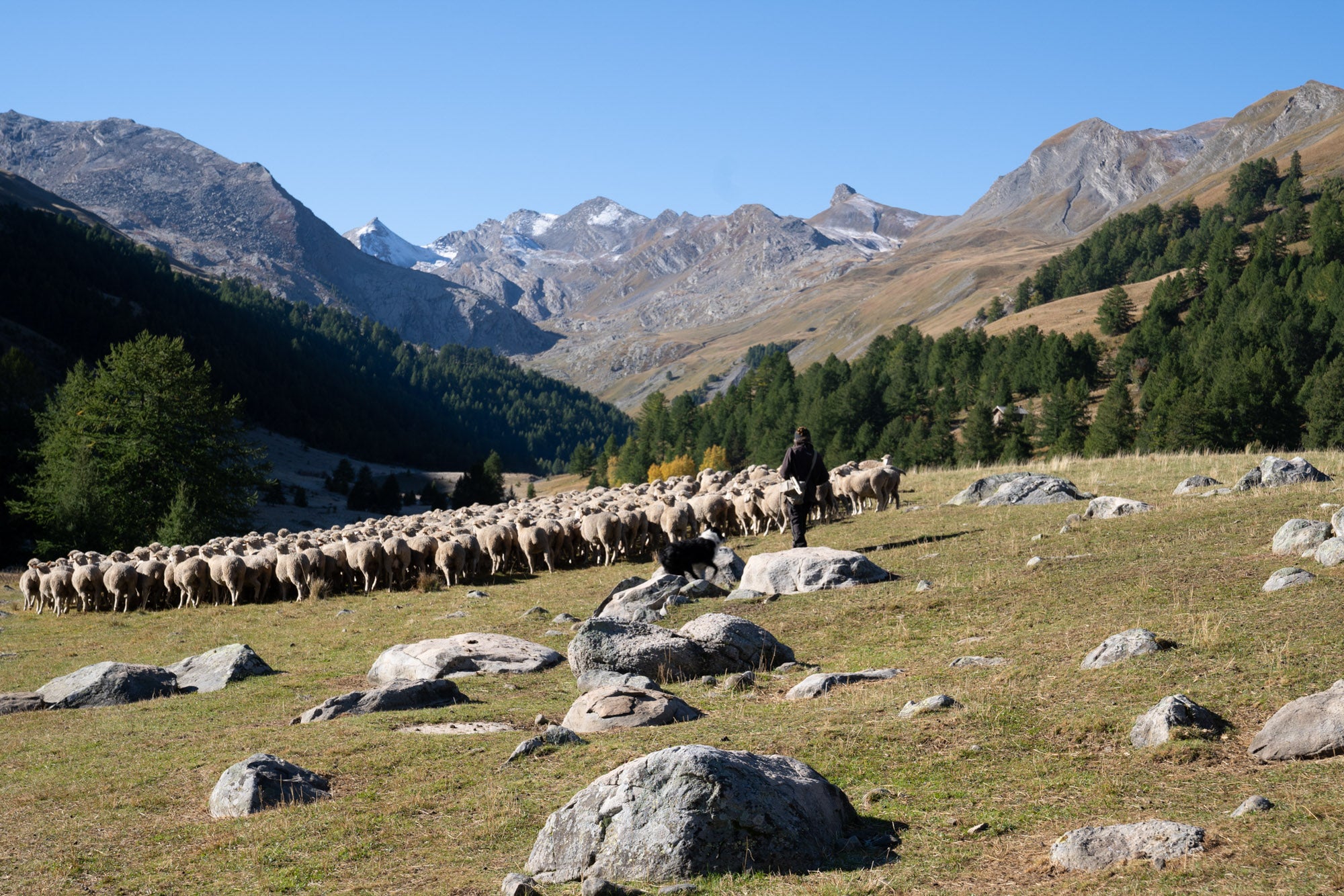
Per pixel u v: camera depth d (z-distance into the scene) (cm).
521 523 2488
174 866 740
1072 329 18512
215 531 4944
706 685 1206
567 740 949
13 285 17812
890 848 640
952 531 2100
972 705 899
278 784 882
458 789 859
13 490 6538
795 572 1706
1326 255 15275
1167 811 643
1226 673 884
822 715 956
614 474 16025
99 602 2684
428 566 2516
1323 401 8125
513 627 1727
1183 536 1641
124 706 1397
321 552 2466
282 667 1606
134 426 4941
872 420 12619
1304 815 595
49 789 980
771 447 12462
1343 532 1322
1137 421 9912
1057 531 1902
